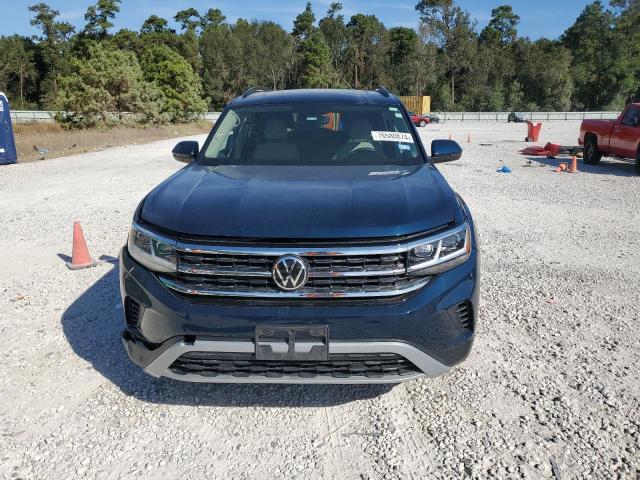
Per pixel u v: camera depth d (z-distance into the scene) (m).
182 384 3.51
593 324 4.49
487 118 61.91
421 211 2.92
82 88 34.59
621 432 3.03
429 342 2.81
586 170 14.84
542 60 92.94
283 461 2.79
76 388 3.46
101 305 4.82
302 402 3.33
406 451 2.87
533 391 3.44
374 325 2.71
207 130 41.50
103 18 94.31
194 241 2.78
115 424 3.09
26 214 8.99
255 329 2.71
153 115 37.59
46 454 2.83
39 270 5.89
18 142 22.30
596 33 101.25
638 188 11.67
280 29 105.56
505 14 117.75
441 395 3.40
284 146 4.09
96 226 8.02
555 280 5.58
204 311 2.74
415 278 2.79
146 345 2.98
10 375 3.62
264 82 100.44
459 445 2.91
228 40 99.06
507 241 7.14
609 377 3.62
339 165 3.83
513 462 2.78
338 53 110.06
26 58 98.06
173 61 44.28
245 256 2.72
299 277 2.69
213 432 3.03
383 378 2.84
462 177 13.09
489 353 3.95
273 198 3.05
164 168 15.46
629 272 5.89
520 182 12.40
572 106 95.06
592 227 8.02
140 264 2.98
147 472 2.71
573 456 2.83
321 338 2.71
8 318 4.54
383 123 4.33
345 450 2.88
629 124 14.35
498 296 5.10
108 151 21.38
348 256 2.70
